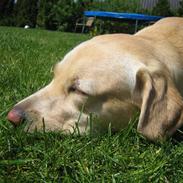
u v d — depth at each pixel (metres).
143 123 0.45
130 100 0.49
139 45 0.51
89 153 0.43
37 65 0.88
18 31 2.46
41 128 0.48
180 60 0.54
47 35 2.29
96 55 0.49
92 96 0.48
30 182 0.38
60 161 0.41
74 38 2.13
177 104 0.46
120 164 0.41
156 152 0.44
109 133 0.47
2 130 0.47
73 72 0.49
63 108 0.49
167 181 0.39
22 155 0.43
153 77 0.47
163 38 0.56
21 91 0.63
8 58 0.98
